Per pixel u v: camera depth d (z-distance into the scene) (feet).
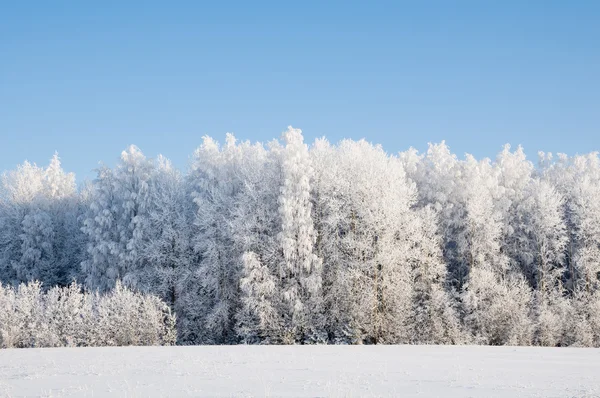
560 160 212.43
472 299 136.26
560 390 43.37
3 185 217.36
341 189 139.54
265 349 85.51
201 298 141.79
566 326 137.28
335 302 131.64
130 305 108.99
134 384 45.62
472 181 154.10
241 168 155.53
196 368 56.95
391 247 131.75
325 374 51.80
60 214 206.39
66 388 43.88
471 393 41.34
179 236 149.48
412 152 192.95
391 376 51.08
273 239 134.72
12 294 108.06
